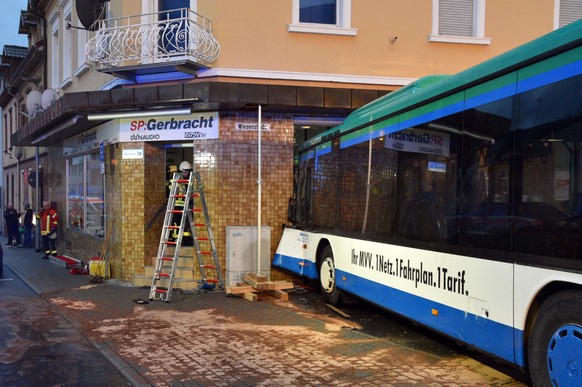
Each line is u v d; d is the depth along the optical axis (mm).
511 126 4758
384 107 7375
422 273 6070
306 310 8859
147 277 11211
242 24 11102
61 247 18359
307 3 11555
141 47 11148
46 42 20656
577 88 4078
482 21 11922
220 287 10617
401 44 11680
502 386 5250
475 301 5109
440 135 5863
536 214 4418
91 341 7148
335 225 8828
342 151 8688
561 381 4148
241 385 5367
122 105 10922
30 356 6590
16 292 11305
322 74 11305
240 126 11055
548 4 12188
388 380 5430
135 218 11633
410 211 6422
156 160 11812
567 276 4055
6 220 23016
